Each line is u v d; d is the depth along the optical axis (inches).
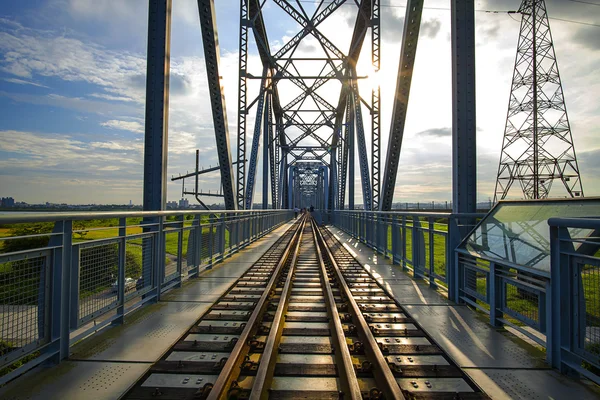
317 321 171.8
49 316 116.8
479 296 175.8
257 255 399.5
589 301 106.4
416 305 193.9
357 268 316.5
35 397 96.7
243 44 586.9
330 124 1232.2
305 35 706.2
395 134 370.6
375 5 591.5
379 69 587.8
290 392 100.6
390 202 400.2
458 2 229.0
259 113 791.7
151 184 233.5
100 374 110.3
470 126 226.2
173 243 248.4
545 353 129.1
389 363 115.3
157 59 237.6
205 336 145.9
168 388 101.0
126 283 168.1
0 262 97.0
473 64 228.1
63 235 122.0
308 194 3659.0
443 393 100.3
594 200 126.2
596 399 97.9
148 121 235.0
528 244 140.6
